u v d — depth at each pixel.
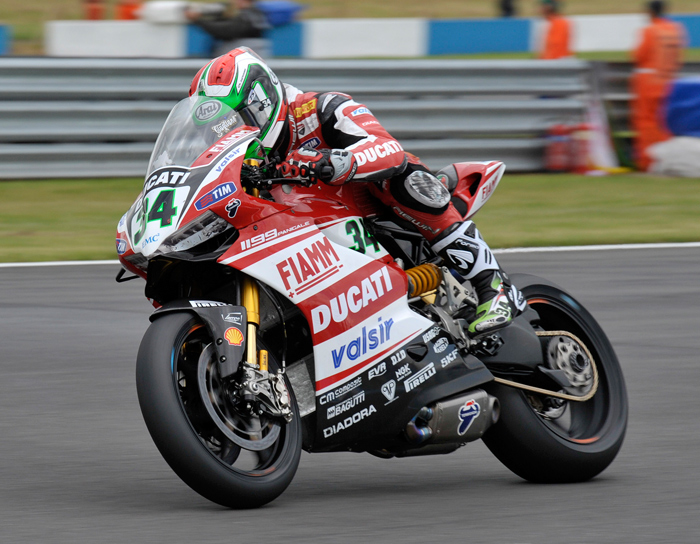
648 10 43.75
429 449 13.44
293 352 12.95
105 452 14.77
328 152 12.34
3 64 35.50
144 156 37.94
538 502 12.82
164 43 65.00
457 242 13.81
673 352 21.38
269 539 10.92
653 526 11.77
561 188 39.50
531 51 80.56
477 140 40.25
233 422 11.66
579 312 15.49
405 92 39.78
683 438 16.02
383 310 13.05
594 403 15.06
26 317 23.11
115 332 22.12
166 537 10.95
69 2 93.19
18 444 15.11
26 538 10.98
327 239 12.75
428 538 11.12
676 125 43.53
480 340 13.81
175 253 11.67
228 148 12.12
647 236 32.66
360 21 74.69
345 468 14.49
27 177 36.50
